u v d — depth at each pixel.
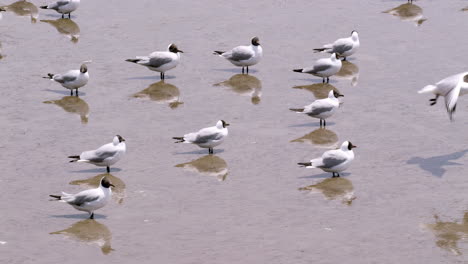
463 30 40.34
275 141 27.94
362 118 30.03
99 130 28.91
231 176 25.20
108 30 40.53
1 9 40.88
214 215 22.56
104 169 25.70
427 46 38.06
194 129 28.98
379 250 20.53
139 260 20.06
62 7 41.97
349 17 42.75
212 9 44.31
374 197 23.72
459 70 34.78
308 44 38.53
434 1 45.75
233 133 28.66
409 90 32.81
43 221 22.27
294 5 45.22
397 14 43.22
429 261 19.95
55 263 19.97
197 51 37.75
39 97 32.22
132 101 31.88
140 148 27.31
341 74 34.88
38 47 38.09
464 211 22.72
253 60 34.66
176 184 24.61
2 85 33.38
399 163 26.09
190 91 33.06
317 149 27.23
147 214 22.66
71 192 23.86
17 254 20.41
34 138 28.12
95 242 21.05
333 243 20.94
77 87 32.31
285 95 32.56
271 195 23.88
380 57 36.81
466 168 25.64
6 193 23.91
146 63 33.78
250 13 43.53
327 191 24.14
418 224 21.97
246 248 20.64
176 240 21.11
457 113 30.42
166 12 43.66
